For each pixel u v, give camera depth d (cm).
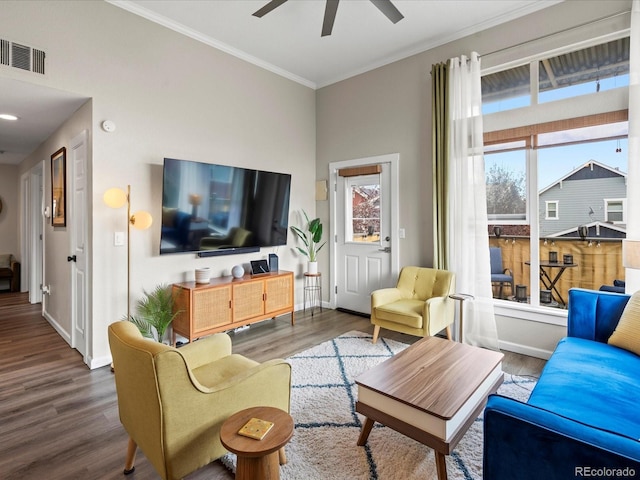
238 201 397
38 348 345
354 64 444
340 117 487
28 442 200
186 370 143
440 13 334
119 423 220
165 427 139
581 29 297
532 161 332
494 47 347
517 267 352
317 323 432
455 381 189
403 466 180
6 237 670
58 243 391
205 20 344
